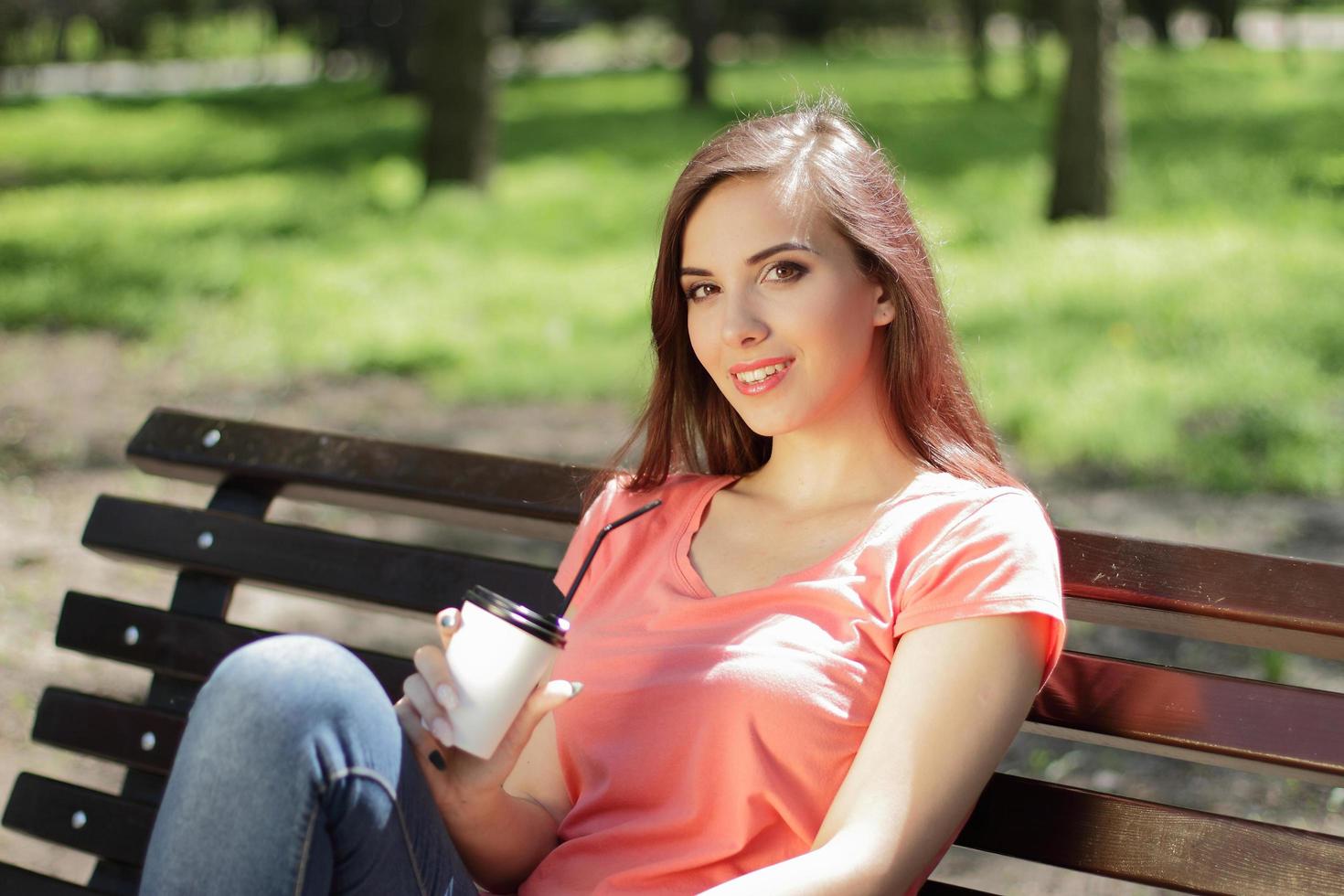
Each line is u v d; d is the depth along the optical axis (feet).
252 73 150.10
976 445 7.98
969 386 8.11
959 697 6.66
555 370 31.32
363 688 6.20
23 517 23.36
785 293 7.60
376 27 130.62
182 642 9.21
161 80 139.33
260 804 5.93
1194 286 34.09
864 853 6.38
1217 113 67.77
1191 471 23.22
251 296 39.45
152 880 6.03
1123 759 14.60
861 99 84.07
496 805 7.22
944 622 6.82
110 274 42.29
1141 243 40.09
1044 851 7.09
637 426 8.55
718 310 7.77
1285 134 58.85
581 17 152.87
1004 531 7.02
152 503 9.61
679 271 8.11
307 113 93.81
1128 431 24.71
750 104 86.84
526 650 6.59
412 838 6.30
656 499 8.26
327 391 31.42
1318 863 6.57
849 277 7.64
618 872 7.20
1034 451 24.59
